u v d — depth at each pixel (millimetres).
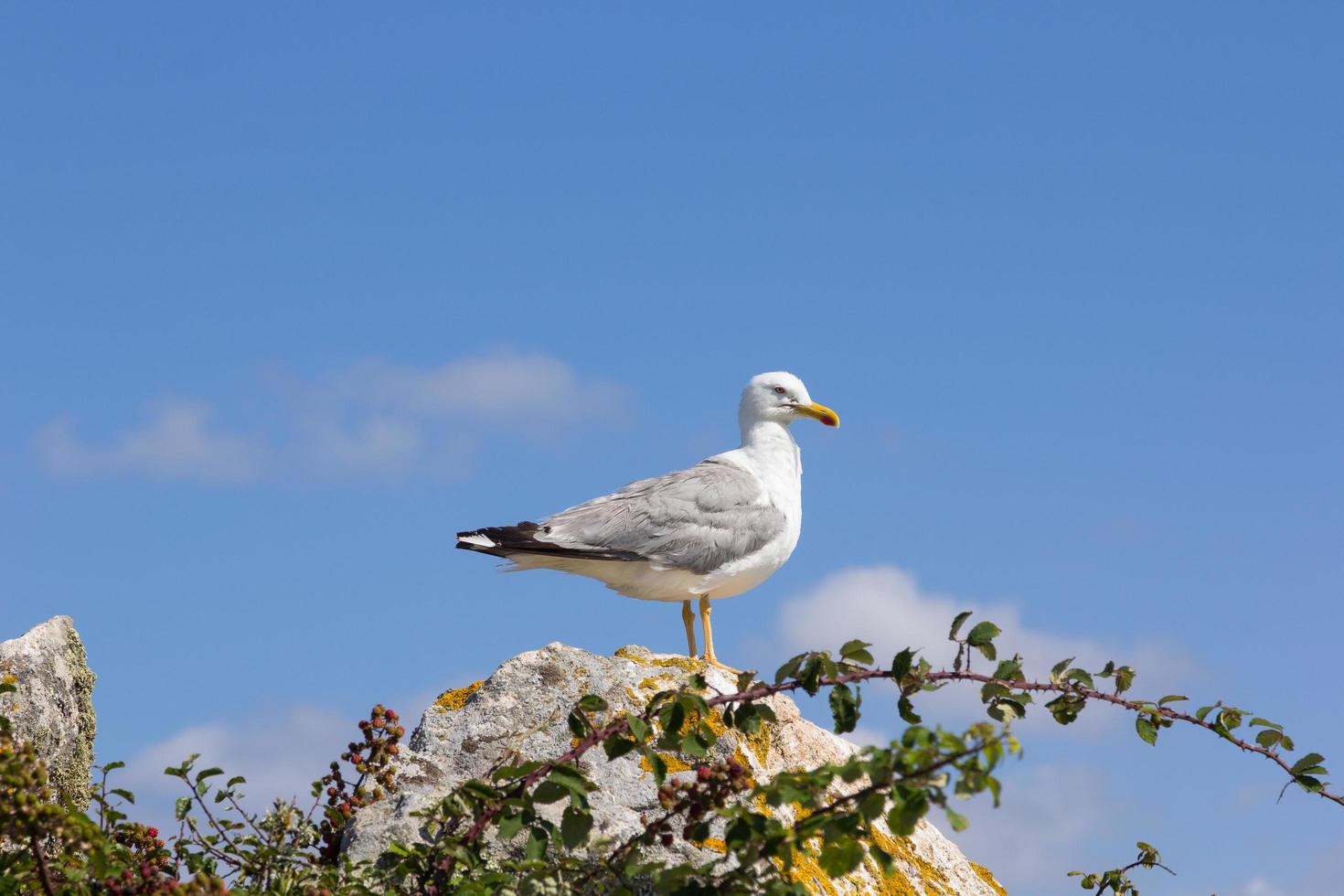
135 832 10398
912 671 9641
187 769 10336
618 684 13016
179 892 8547
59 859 9430
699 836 9078
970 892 13430
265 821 10273
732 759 9367
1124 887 12477
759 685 9625
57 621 13383
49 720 12727
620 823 11336
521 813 9344
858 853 7914
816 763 13078
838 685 9508
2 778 8320
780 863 11188
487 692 13016
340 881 10070
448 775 12234
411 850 9938
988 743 7473
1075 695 10414
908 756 7582
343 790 11695
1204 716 10602
